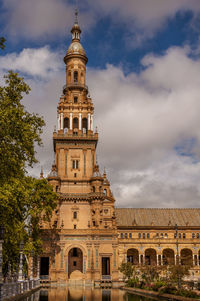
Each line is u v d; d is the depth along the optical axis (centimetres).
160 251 10194
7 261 4838
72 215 8575
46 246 8062
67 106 9425
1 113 3469
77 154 9031
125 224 11012
